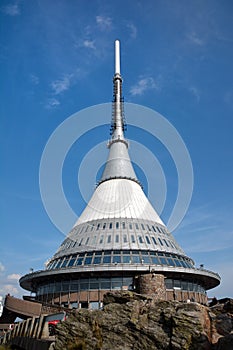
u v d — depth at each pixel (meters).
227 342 23.47
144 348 26.77
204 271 57.22
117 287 52.62
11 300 50.59
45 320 36.44
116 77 91.31
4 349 37.53
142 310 30.27
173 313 27.55
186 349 24.73
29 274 59.16
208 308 29.52
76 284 54.56
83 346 28.62
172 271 53.31
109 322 29.75
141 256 55.28
